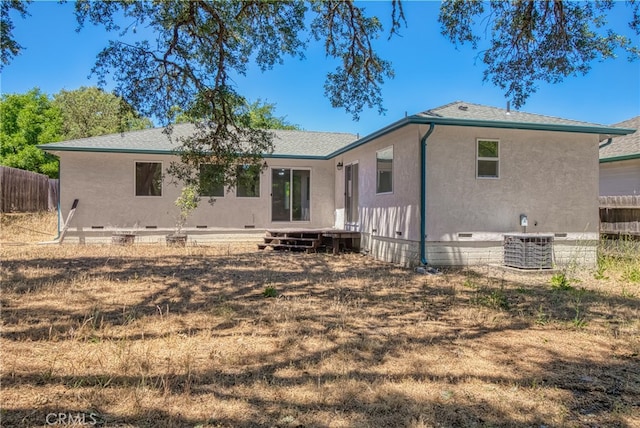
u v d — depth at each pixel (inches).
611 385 131.3
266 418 108.5
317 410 113.1
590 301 247.6
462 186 368.8
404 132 386.9
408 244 381.1
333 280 308.3
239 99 364.8
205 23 316.5
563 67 298.4
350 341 169.5
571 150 392.8
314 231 503.2
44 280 285.4
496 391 126.1
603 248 399.9
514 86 320.5
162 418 107.7
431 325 195.0
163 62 334.0
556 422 108.2
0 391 120.4
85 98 1540.4
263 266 374.3
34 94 1219.9
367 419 108.7
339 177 585.3
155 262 385.1
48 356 148.1
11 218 685.9
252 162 409.7
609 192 492.4
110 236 540.1
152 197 553.0
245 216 584.7
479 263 372.5
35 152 1169.4
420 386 128.5
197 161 399.2
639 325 195.9
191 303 230.5
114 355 149.5
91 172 535.8
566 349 164.2
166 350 156.6
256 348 160.6
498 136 375.9
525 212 382.0
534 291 276.2
